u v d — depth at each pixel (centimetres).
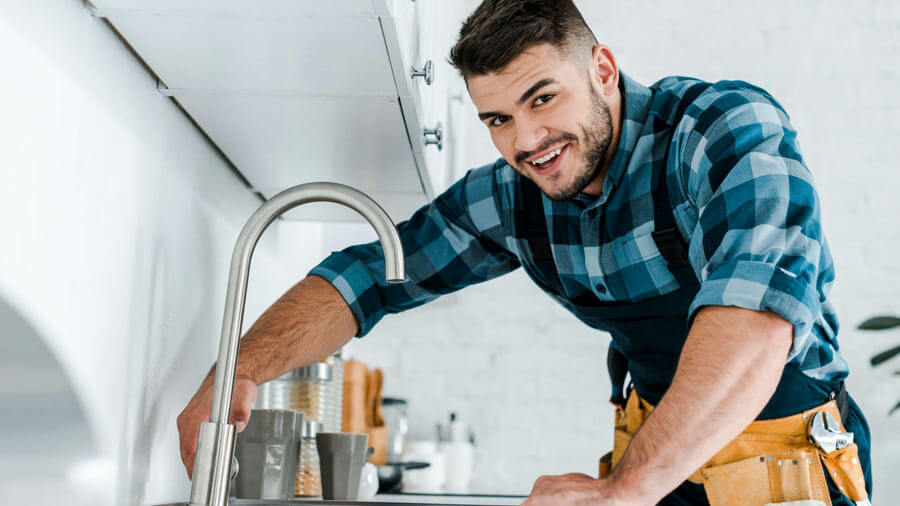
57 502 81
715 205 97
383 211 83
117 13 90
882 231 271
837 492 112
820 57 284
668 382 131
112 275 95
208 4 88
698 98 114
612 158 122
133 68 102
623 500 83
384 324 281
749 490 112
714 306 90
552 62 111
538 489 86
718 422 85
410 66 111
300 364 124
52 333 80
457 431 262
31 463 76
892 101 280
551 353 276
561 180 117
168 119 114
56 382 81
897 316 262
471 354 277
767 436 114
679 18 289
